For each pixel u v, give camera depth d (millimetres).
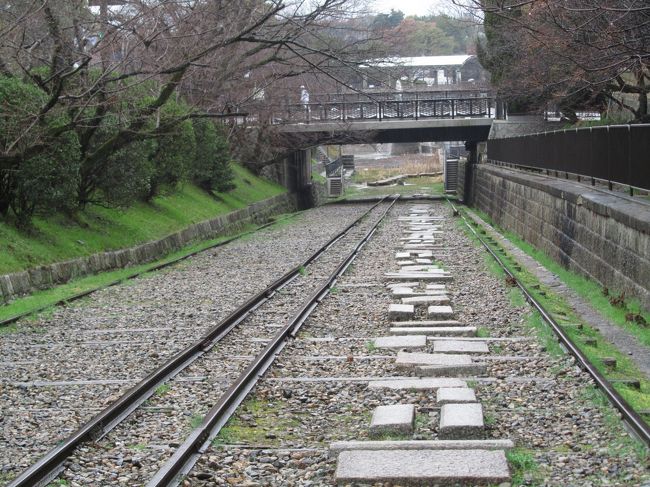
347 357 9969
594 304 14539
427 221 35281
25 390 8953
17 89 19484
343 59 26359
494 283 16297
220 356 10266
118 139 23672
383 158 113562
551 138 26078
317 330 12062
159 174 30453
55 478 5969
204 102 33781
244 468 6121
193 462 6137
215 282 18281
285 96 43625
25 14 17984
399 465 5875
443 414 7090
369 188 78562
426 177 89250
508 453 6113
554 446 6484
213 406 7395
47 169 20453
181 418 7531
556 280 17984
